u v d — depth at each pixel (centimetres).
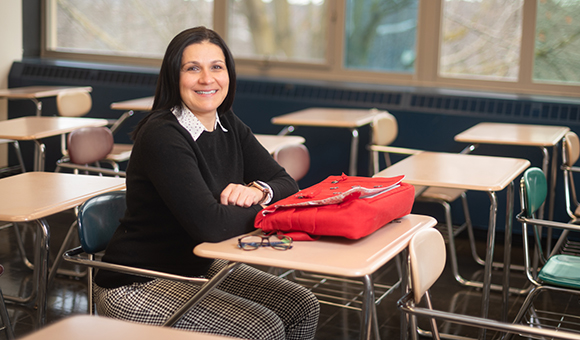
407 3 473
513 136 343
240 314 161
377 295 306
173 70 172
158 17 547
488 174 248
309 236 156
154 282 171
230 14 525
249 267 195
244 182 199
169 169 159
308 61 511
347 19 493
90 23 570
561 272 215
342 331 264
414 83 480
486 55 455
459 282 325
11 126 348
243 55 530
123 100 525
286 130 405
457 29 460
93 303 192
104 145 351
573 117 402
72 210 447
